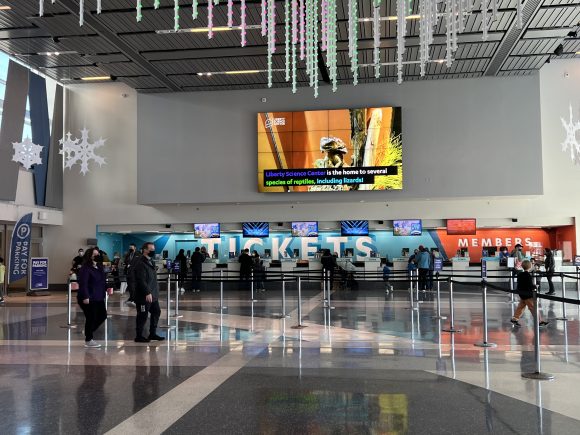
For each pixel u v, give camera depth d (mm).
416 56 16984
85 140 18094
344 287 20641
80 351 7902
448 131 19656
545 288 19703
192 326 10406
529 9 13711
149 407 4992
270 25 7031
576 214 20500
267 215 22031
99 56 17125
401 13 6797
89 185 22453
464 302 14398
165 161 20797
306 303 14844
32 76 19688
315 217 21938
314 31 7605
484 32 6590
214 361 7055
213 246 24234
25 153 16484
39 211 20750
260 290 20562
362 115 19766
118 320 11539
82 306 8594
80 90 22453
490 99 19531
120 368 6688
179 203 20906
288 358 7195
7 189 18688
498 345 7977
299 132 20047
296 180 19922
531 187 19203
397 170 19500
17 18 14359
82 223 22375
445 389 5492
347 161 19734
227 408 4922
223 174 20562
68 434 4285
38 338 9203
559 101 20734
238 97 20641
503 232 23078
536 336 6145
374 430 4270
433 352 7484
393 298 16188
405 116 19859
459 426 4348
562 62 20719
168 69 18250
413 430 4262
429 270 18703
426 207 21531
